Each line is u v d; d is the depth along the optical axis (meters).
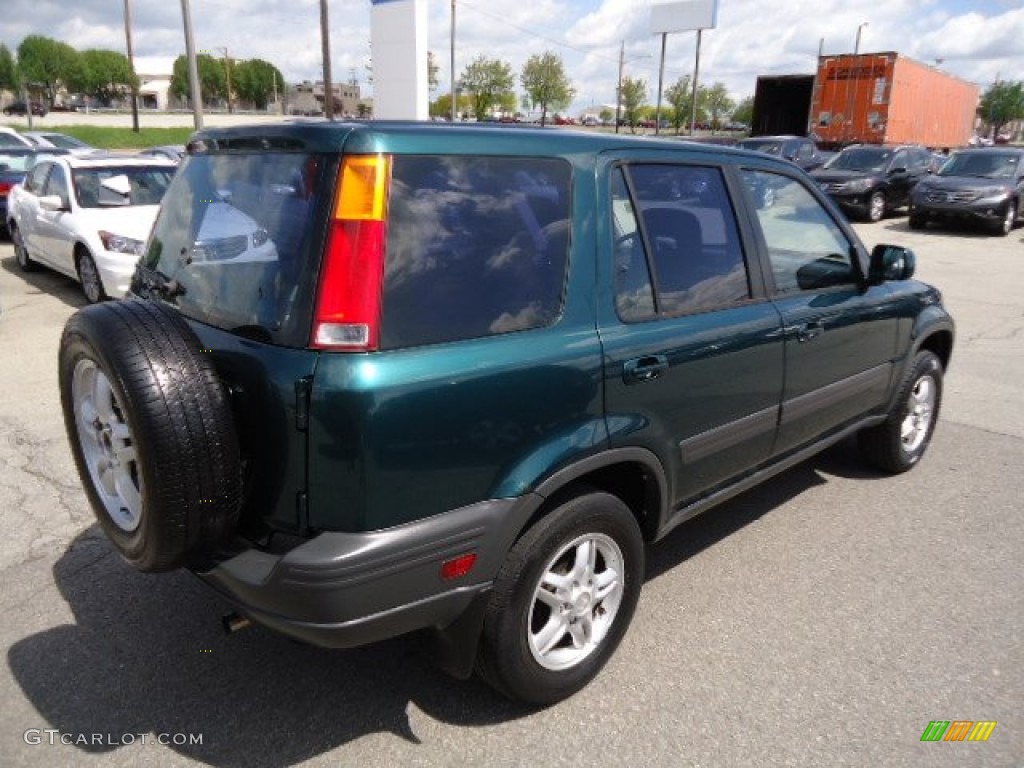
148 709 2.79
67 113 85.06
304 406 2.18
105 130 54.75
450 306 2.35
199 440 2.22
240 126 2.66
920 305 4.62
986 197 16.59
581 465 2.63
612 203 2.82
